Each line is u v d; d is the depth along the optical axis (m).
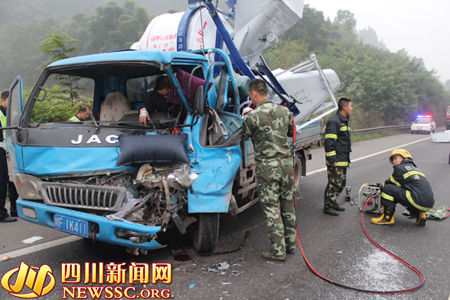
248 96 5.21
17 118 3.80
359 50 38.94
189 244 4.11
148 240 3.09
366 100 26.48
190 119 3.60
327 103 7.52
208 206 3.38
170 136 3.35
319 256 3.88
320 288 3.16
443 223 5.16
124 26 36.75
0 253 3.84
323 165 10.20
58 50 8.70
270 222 3.68
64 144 3.32
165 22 5.92
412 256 3.93
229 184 3.58
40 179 3.43
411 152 13.73
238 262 3.66
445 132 16.09
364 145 16.48
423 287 3.22
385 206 5.05
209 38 5.75
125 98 4.31
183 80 3.72
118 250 3.94
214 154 3.52
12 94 4.02
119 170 3.29
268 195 3.67
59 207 3.26
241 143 4.12
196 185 3.34
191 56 3.80
